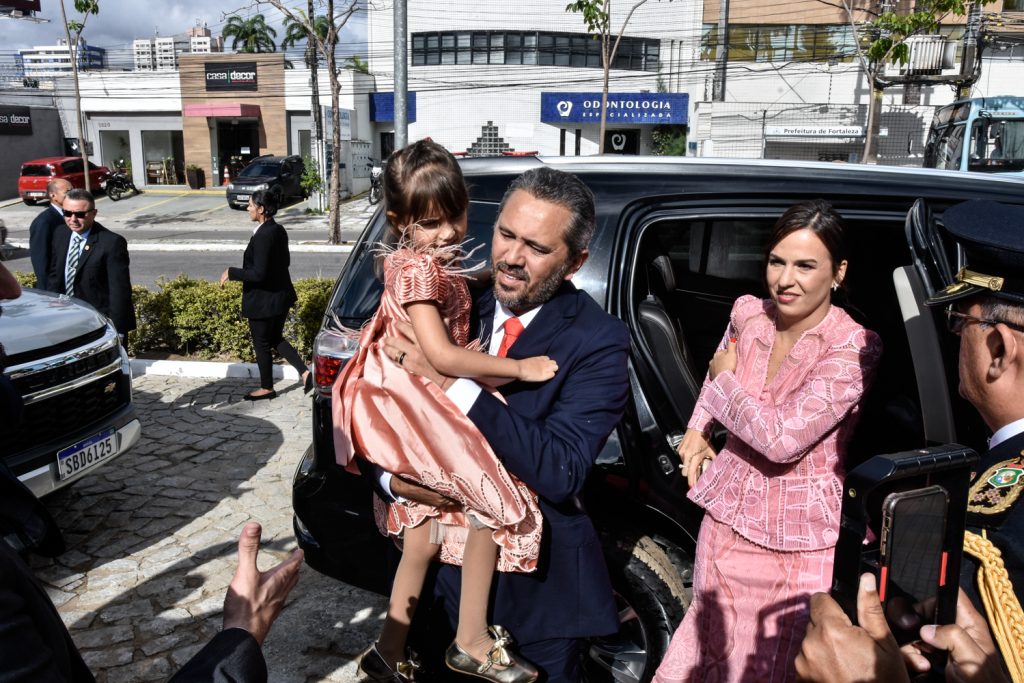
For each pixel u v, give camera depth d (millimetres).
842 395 1959
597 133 31156
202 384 6570
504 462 1649
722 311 3891
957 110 14305
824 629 1079
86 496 4355
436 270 1667
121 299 5234
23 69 33656
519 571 1760
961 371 1247
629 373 2432
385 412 1677
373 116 32125
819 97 25750
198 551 3766
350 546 2510
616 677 2516
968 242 1189
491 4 29969
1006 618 1071
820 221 2010
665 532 2512
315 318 7078
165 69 32562
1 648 883
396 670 1946
